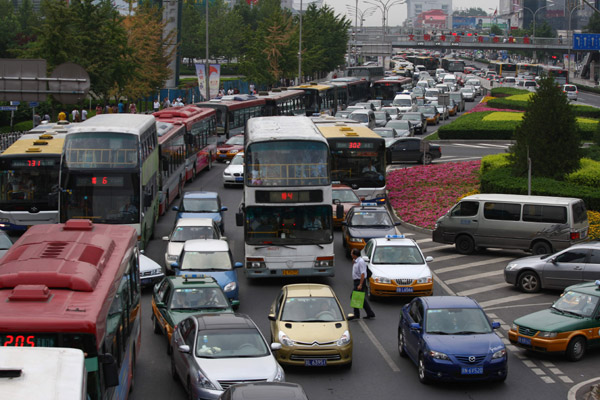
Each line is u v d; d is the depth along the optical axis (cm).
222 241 4234
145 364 3144
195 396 2541
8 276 1994
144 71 11162
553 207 4906
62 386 1380
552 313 3312
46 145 5512
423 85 18200
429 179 7375
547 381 2950
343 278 4616
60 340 1802
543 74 6188
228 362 2612
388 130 9488
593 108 12481
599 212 5506
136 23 11225
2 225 5353
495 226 5047
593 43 17738
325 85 12650
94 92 9375
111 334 2114
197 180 7888
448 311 3019
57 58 8831
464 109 15450
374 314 3828
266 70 15362
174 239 4719
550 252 4903
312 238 4319
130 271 2705
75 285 2017
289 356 2984
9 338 1784
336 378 2984
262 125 4688
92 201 4609
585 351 3262
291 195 4294
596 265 4094
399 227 6028
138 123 4991
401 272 4047
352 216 5181
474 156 9075
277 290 4347
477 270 4769
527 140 6106
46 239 2417
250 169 4297
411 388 2873
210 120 8669
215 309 3303
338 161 6106
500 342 2877
